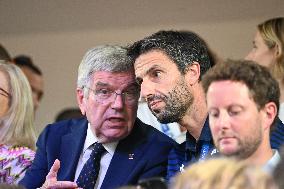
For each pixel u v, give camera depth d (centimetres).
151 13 1022
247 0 983
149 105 601
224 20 991
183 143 625
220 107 482
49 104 1051
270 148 502
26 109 750
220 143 483
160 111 596
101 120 643
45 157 682
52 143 683
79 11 1050
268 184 354
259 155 489
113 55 641
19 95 748
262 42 814
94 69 644
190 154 605
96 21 1045
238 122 479
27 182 676
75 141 672
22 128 747
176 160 622
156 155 643
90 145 662
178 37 603
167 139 658
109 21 1039
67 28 1056
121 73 639
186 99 593
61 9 1057
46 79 1055
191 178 354
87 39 1047
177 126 787
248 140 481
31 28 1068
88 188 645
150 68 596
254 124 482
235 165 358
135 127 663
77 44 1051
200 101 595
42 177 677
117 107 638
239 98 479
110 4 1037
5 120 743
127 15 1031
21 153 724
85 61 654
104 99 643
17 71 757
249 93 482
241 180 351
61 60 1056
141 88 603
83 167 654
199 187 351
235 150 480
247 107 480
